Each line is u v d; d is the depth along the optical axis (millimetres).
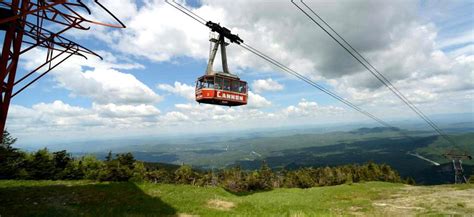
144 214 20484
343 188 54156
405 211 27906
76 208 20562
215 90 32844
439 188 46906
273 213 23797
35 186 28531
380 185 57125
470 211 25938
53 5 11547
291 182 99000
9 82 13688
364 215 26562
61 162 42875
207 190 39906
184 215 21516
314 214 23547
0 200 21109
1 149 36250
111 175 44281
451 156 77375
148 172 76312
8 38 13250
